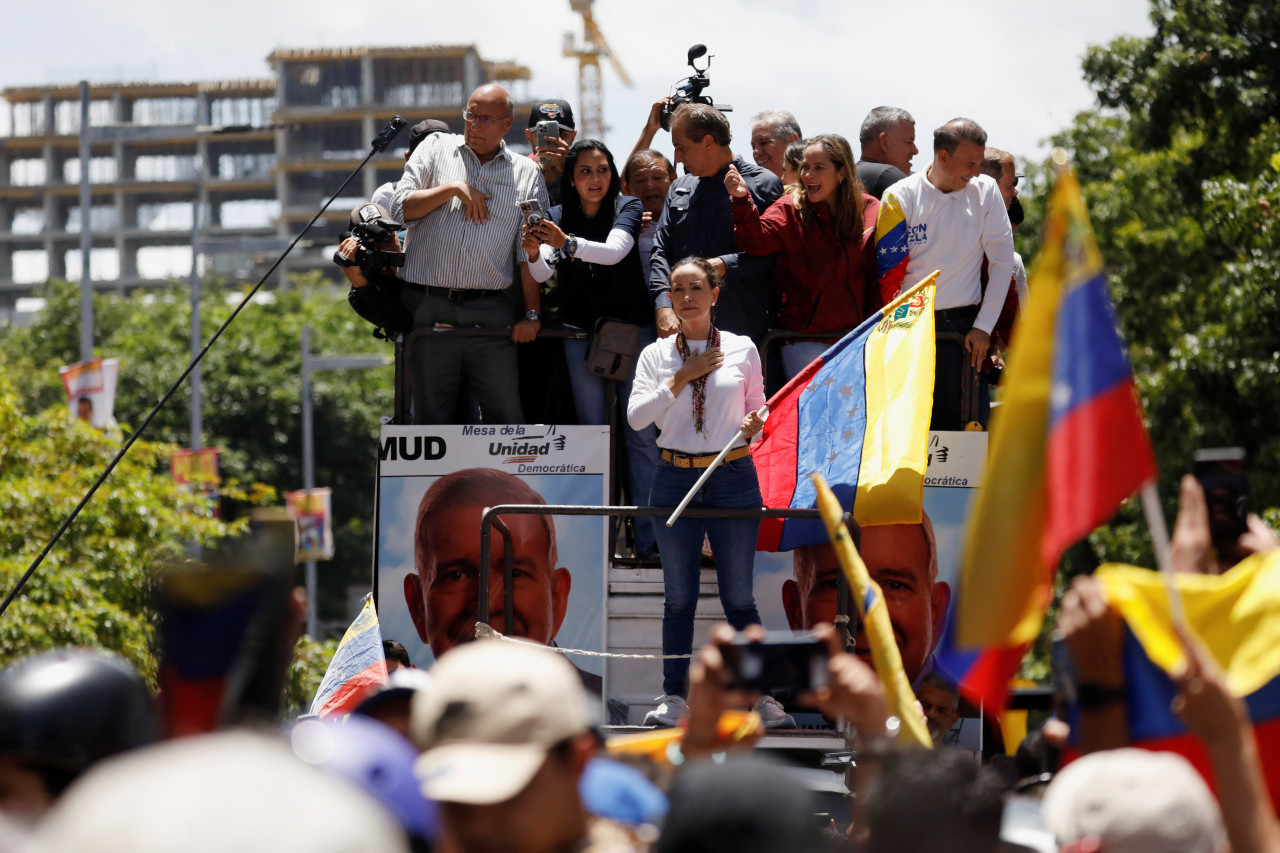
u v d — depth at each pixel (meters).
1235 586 6.64
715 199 14.62
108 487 33.75
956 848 5.27
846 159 14.11
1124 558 39.97
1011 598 6.34
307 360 71.88
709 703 6.36
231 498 46.75
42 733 5.22
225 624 6.36
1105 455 6.25
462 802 4.98
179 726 6.27
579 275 15.11
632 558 14.83
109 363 38.81
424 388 14.88
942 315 14.52
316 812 2.91
